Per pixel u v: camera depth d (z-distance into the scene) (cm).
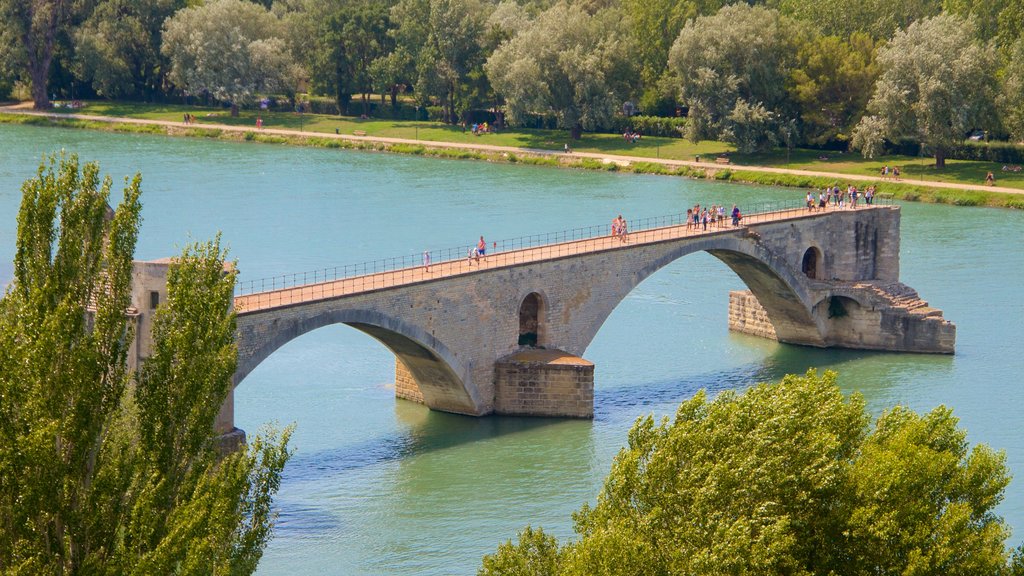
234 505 10031
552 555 11369
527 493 17338
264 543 10794
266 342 17375
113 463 9981
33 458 9325
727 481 10875
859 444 12600
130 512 9856
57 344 9744
